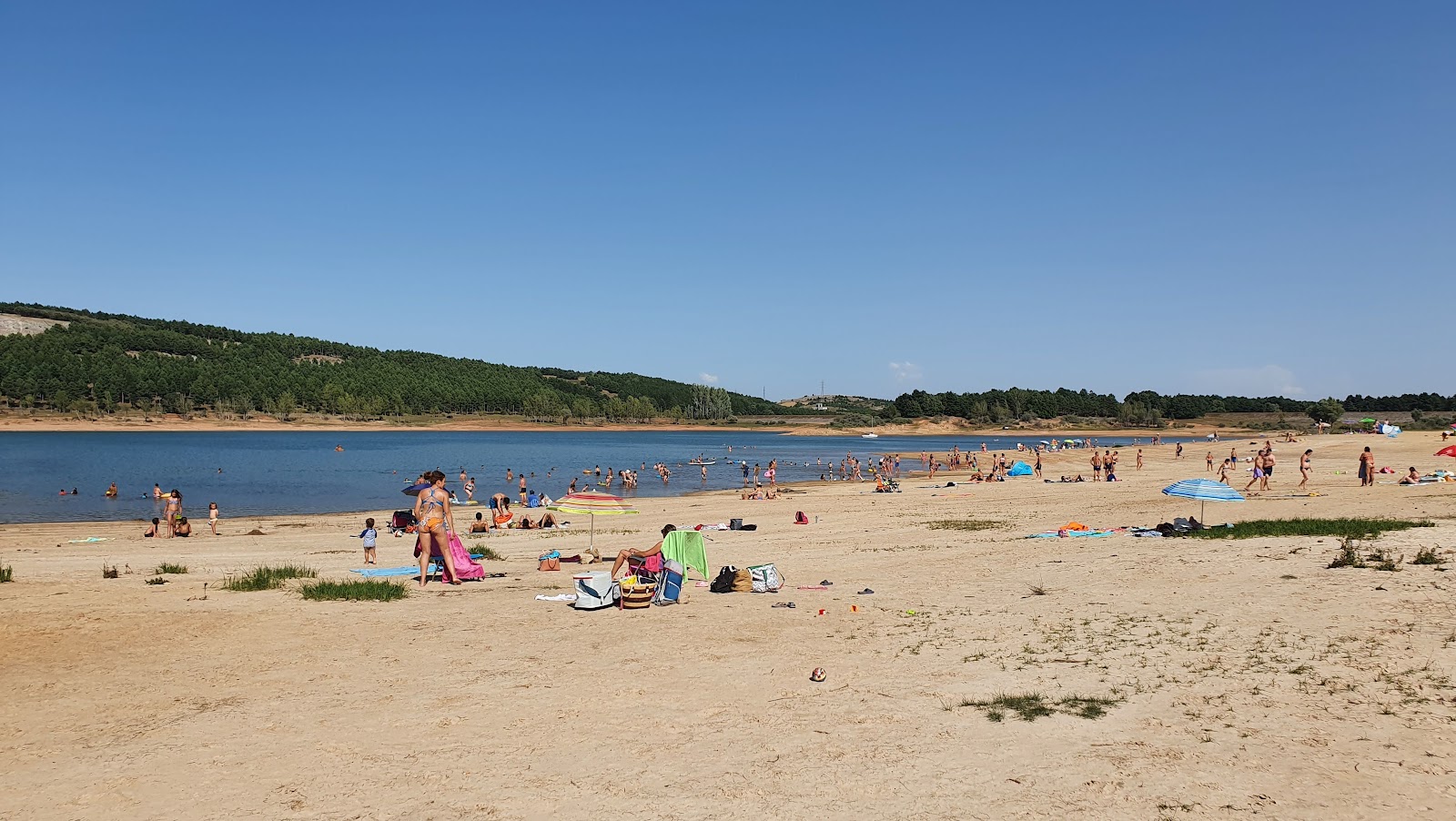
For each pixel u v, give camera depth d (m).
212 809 6.27
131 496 49.62
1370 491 31.47
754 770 6.93
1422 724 7.28
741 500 46.06
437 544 17.75
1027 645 10.72
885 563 19.08
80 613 13.48
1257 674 8.97
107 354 192.50
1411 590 12.15
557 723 8.18
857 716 8.22
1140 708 8.15
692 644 11.41
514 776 6.86
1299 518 22.72
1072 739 7.42
